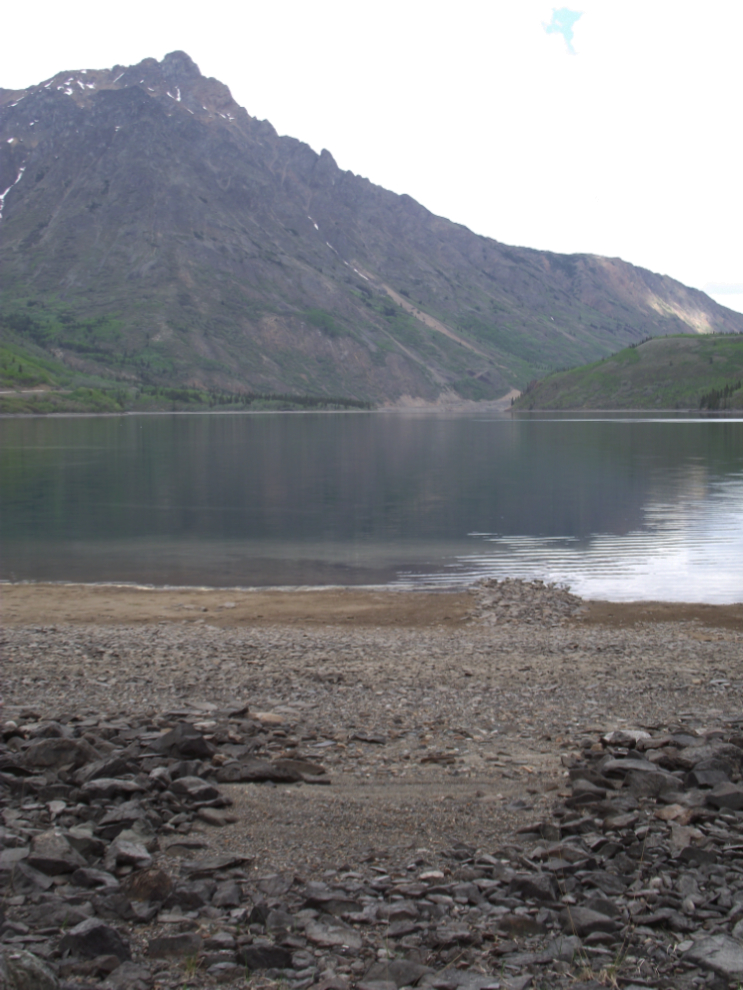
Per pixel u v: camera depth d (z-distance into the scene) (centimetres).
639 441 15225
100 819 835
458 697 1634
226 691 1662
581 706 1569
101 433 19988
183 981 567
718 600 3025
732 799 922
